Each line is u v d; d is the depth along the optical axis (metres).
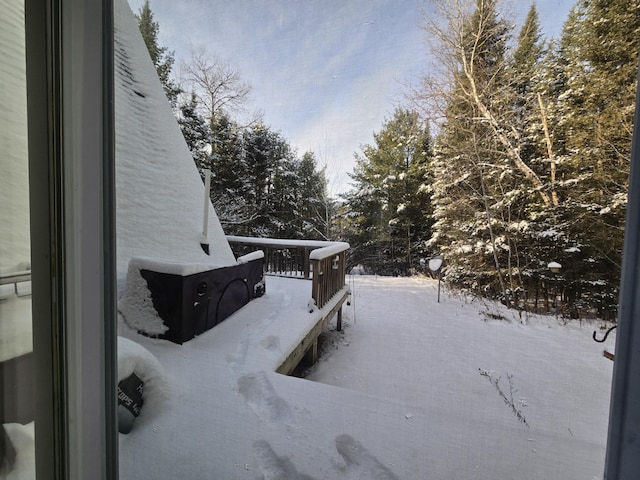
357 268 7.77
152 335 1.98
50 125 0.58
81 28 0.59
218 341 2.29
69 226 0.60
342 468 1.18
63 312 0.61
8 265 0.63
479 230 4.09
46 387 0.61
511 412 1.73
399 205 6.93
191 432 1.31
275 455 1.23
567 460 1.23
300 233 8.23
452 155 4.55
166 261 2.25
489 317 3.39
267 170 7.79
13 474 0.63
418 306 4.27
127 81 1.91
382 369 2.68
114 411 0.69
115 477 0.69
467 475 1.15
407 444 1.30
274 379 1.84
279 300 3.70
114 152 0.66
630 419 0.40
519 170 3.54
